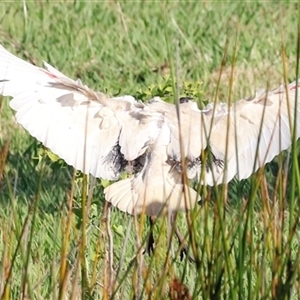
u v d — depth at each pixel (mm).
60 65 38781
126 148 19156
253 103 19375
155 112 19500
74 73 38125
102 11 44125
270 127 19125
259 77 36656
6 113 33469
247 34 40875
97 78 37375
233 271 16422
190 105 19953
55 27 42281
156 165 18828
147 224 23516
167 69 38156
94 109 19422
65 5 45156
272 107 19250
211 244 16719
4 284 17109
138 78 37719
